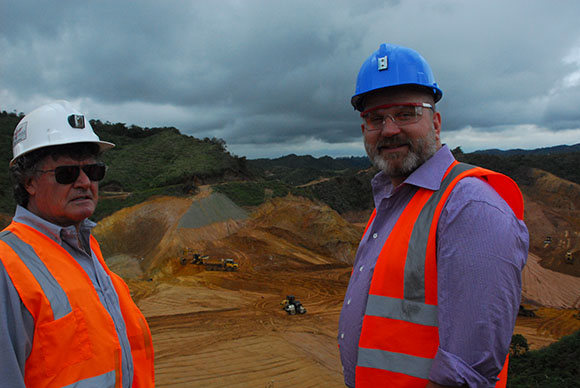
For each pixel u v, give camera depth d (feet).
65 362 6.13
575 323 86.53
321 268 114.21
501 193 6.48
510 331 5.14
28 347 5.94
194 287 94.12
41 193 7.20
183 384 48.37
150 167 178.19
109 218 119.96
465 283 5.17
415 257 5.95
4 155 157.28
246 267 109.91
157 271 103.76
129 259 109.60
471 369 4.95
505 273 5.09
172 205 128.26
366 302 6.61
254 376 51.65
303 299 89.40
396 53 6.82
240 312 79.87
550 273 129.90
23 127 7.41
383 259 6.31
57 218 7.38
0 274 5.90
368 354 6.13
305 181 362.12
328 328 73.31
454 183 6.13
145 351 8.27
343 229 137.69
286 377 51.96
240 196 145.48
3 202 124.26
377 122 7.06
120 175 165.89
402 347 5.82
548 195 210.59
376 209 8.63
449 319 5.27
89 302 6.73
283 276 105.60
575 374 38.22
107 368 6.59
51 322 6.10
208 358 57.11
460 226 5.50
